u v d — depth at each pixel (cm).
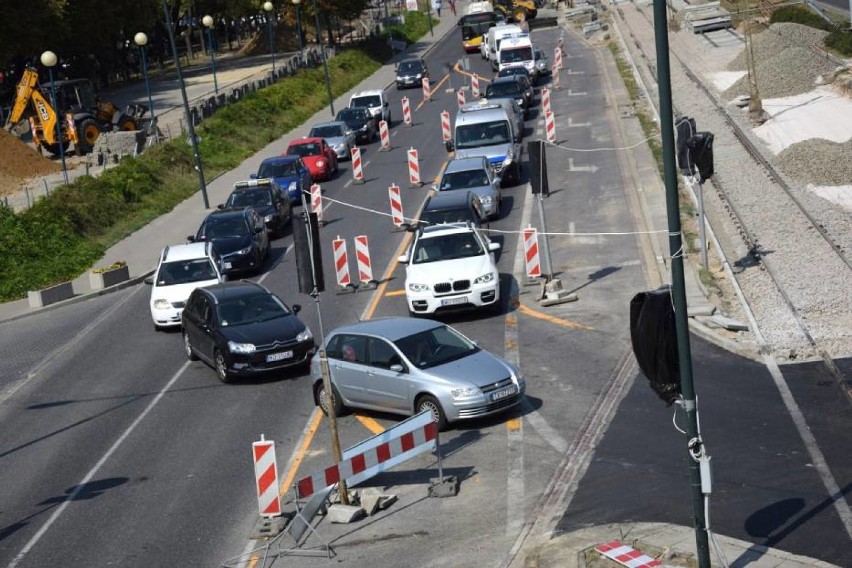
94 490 2127
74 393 2873
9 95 8912
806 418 2055
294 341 2755
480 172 4269
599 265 3481
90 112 7062
